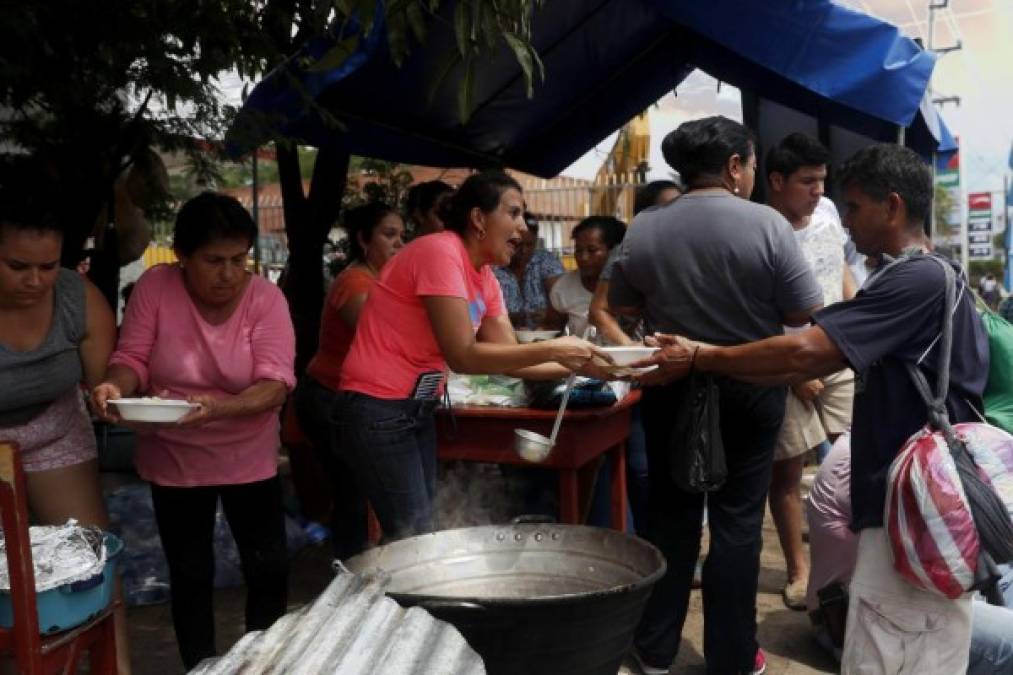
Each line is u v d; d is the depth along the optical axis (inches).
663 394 125.6
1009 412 108.7
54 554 80.9
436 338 110.7
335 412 119.7
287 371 113.6
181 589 115.6
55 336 102.7
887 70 164.6
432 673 59.8
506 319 126.8
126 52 138.7
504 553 91.7
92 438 113.0
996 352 109.3
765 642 148.7
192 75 150.9
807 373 95.5
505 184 113.2
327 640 63.8
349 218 159.6
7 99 146.6
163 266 115.8
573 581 89.1
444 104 225.6
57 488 108.4
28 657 72.6
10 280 93.4
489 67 213.6
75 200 159.9
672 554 129.6
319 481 198.4
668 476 127.9
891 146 96.7
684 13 179.0
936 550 85.3
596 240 180.7
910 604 91.7
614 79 250.7
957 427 90.0
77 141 159.0
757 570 127.7
